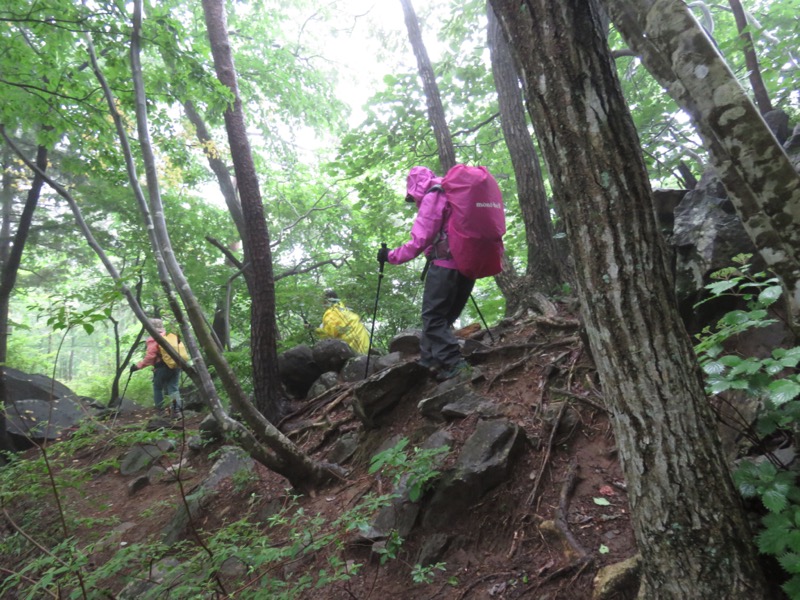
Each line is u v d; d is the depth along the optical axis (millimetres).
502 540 2539
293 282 9445
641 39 1670
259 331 5094
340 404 4793
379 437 3799
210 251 10023
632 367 1659
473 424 3287
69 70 5234
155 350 6699
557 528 2396
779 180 1482
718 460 1624
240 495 3873
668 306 1652
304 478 3566
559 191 1764
